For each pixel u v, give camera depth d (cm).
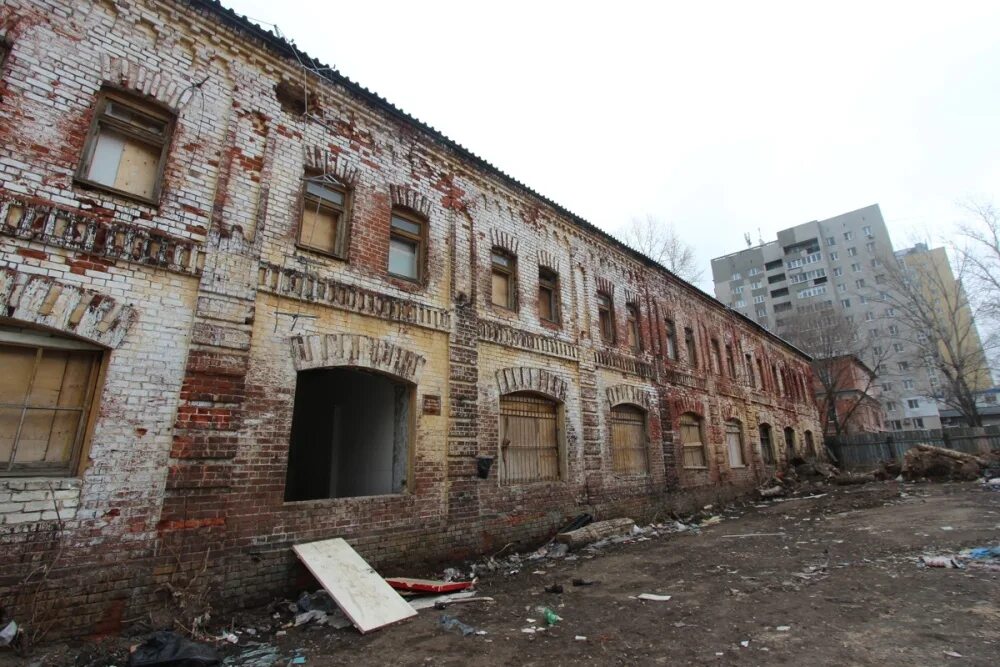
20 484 498
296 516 682
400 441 875
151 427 580
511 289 1155
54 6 601
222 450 623
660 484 1431
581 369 1262
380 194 899
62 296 546
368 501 769
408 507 816
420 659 475
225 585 598
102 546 529
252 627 571
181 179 661
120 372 572
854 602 589
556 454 1155
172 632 500
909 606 560
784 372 2712
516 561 923
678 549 1002
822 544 974
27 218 538
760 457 2117
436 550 838
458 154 1062
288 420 697
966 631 476
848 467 3139
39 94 573
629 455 1373
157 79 667
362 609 579
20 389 537
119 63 638
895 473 2303
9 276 516
